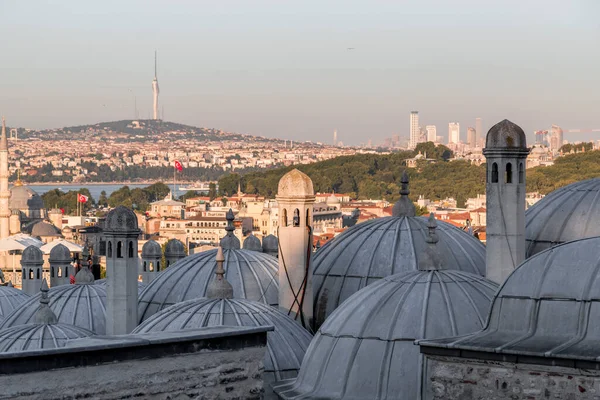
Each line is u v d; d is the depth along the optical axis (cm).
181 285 5484
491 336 2923
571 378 2720
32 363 2964
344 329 3769
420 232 5250
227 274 5466
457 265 5100
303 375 3803
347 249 5269
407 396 3547
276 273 5538
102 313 6319
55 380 2997
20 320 6303
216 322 4397
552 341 2833
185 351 3256
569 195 5281
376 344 3662
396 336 3656
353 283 5125
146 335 3291
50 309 5741
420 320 3678
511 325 2942
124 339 3197
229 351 3356
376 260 5153
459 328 3656
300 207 5091
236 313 4447
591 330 2820
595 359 2678
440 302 3734
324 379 3709
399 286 3841
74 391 3027
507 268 4716
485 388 2831
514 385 2789
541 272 2961
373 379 3606
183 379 3247
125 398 3122
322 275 5222
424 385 3538
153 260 8081
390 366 3603
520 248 4731
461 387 2861
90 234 19675
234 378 3362
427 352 2909
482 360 2831
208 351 3309
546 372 2752
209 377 3303
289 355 4325
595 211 5128
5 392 2922
